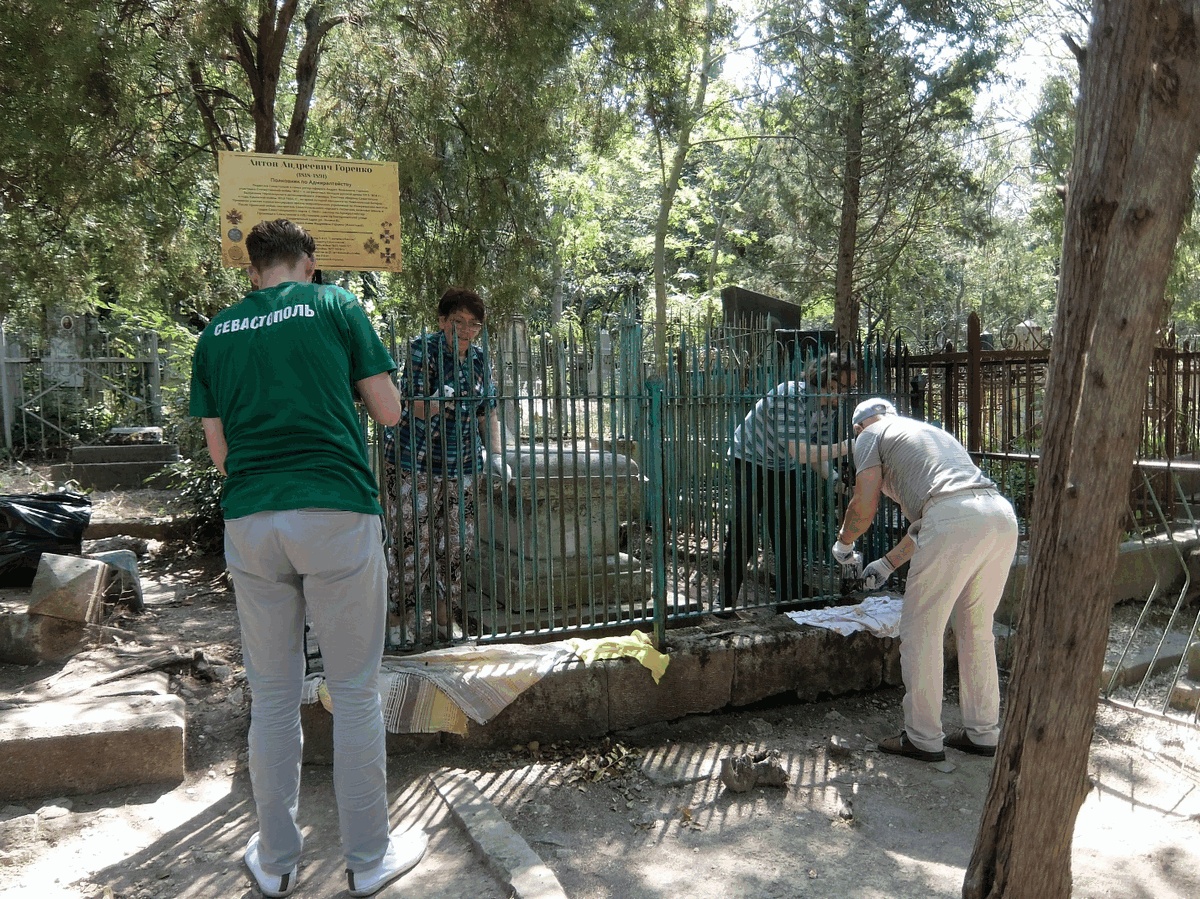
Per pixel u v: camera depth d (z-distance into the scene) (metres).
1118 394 2.01
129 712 3.74
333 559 2.72
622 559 5.14
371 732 2.88
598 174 18.17
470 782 3.57
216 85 7.64
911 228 14.27
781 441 5.09
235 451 2.79
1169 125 1.91
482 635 4.43
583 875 3.13
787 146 14.48
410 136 6.39
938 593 3.91
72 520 5.58
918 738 4.07
